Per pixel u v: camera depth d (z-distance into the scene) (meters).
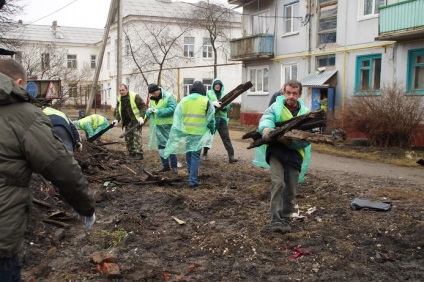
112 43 44.62
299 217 5.73
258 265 4.29
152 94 9.57
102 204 6.66
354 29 18.75
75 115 30.70
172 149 7.92
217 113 10.50
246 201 6.68
